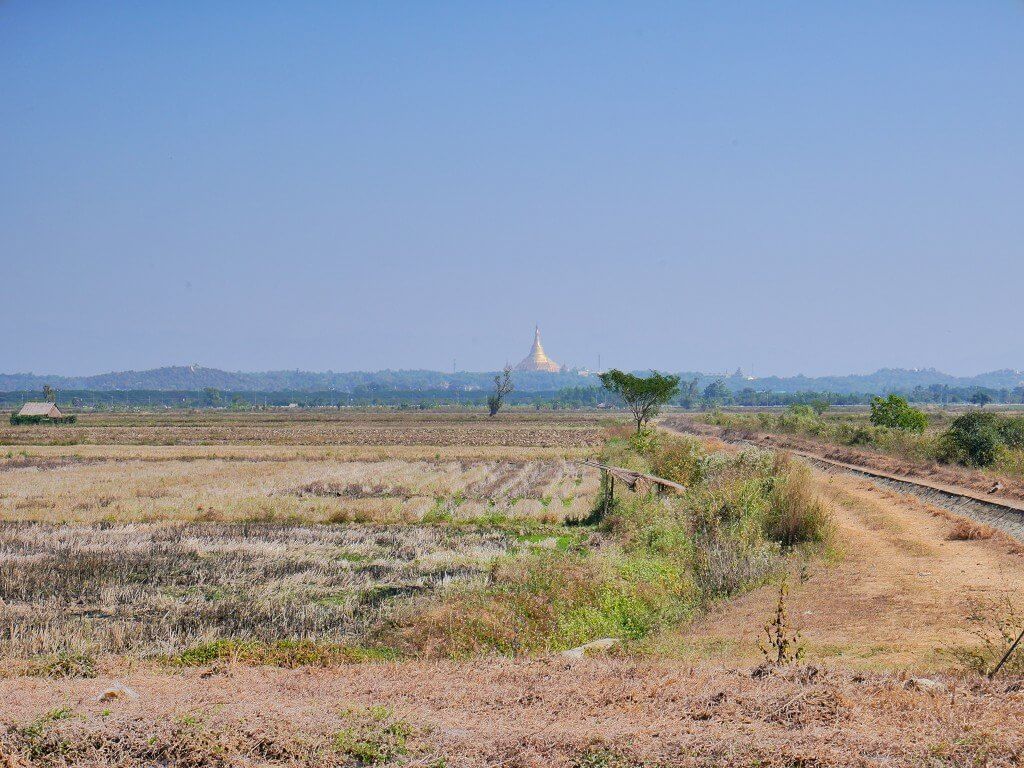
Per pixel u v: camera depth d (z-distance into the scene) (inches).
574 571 835.4
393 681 448.5
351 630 740.0
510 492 1849.2
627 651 583.2
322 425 5659.5
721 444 2167.8
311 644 620.7
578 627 690.8
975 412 1748.3
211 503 1642.5
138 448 3253.0
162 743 345.4
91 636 712.4
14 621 760.3
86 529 1325.0
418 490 1884.8
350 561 1083.9
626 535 1153.4
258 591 907.4
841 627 612.4
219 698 413.7
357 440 3902.6
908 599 681.0
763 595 754.2
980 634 545.3
